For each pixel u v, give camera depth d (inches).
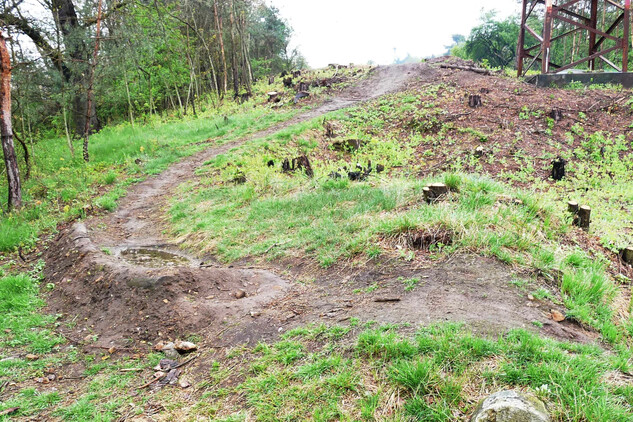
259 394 126.6
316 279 205.2
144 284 205.2
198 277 210.4
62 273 255.0
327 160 502.6
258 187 370.0
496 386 111.7
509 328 137.4
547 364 115.9
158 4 877.2
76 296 223.3
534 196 257.0
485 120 548.7
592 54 753.6
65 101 612.4
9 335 192.4
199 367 152.8
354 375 123.7
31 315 212.5
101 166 544.7
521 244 197.2
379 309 160.1
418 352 126.6
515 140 487.8
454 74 808.3
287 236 262.1
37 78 573.9
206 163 515.8
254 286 211.6
